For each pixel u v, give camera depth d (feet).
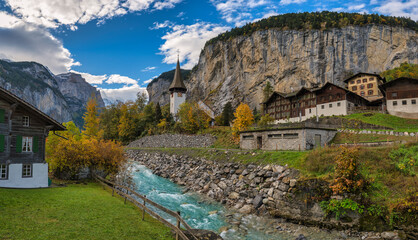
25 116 80.94
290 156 94.32
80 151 98.78
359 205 62.13
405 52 390.83
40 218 47.19
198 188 109.29
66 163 95.81
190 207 83.82
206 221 70.59
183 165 149.89
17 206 52.65
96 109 248.11
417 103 180.75
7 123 75.15
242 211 78.54
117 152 108.78
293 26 442.91
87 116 243.40
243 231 63.41
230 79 519.60
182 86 384.68
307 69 416.46
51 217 48.60
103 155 102.99
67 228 43.68
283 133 131.23
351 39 405.18
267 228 65.62
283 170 85.97
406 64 376.89
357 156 67.10
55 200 61.77
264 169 92.27
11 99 75.66
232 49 529.45
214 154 141.49
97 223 48.49
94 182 97.35
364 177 66.23
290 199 73.15
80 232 42.63
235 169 108.88
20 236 37.93
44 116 83.30
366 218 60.13
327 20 437.99
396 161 71.72
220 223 69.10
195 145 226.99
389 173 68.49
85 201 64.49
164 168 160.35
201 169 128.67
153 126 331.77
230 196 90.33
